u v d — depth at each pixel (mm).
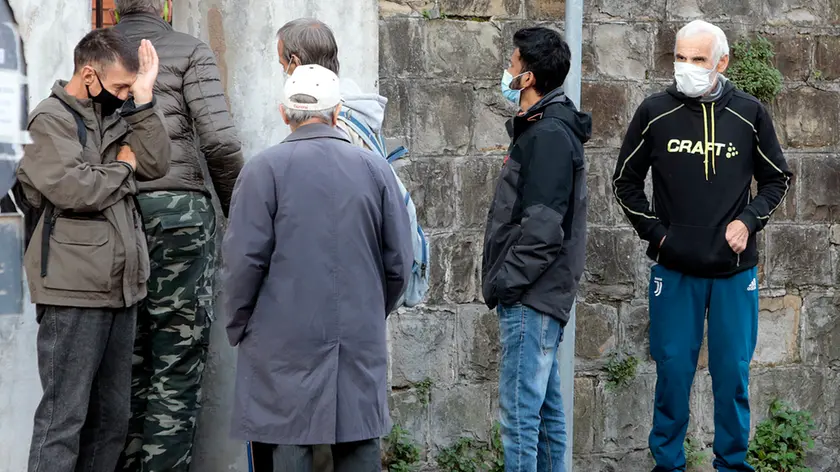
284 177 9586
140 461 12000
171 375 11523
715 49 12477
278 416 9461
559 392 12156
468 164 14633
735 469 12898
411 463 14430
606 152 15141
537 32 11578
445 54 14500
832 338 15836
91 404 10664
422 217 14477
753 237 12781
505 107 14750
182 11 12914
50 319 10141
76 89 10352
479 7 14609
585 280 15141
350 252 9648
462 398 14711
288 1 12984
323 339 9508
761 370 15750
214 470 13039
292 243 9523
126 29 11438
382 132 14281
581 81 15016
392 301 10281
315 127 9898
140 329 11789
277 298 9508
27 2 11820
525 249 10930
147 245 11211
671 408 12883
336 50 11125
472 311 14719
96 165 10133
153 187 11211
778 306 15781
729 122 12633
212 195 12906
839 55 15906
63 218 10078
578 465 15188
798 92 15828
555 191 10953
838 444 15906
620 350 15281
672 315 12805
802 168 15828
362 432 9664
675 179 12695
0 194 11680
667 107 12781
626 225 15242
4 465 11820
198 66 11492
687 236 12586
